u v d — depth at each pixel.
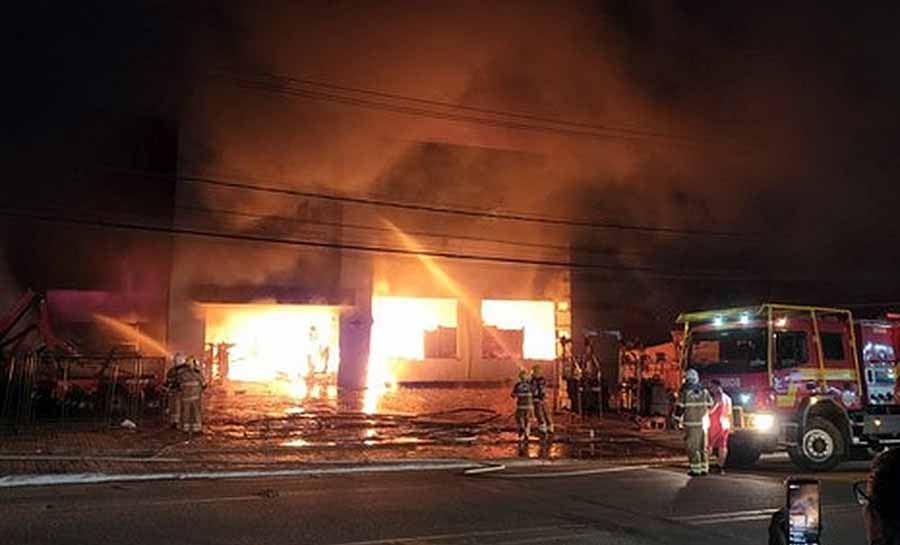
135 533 7.20
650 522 8.14
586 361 23.56
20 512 8.17
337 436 16.30
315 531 7.43
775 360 13.23
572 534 7.48
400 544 6.96
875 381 13.88
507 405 23.97
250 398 24.22
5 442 14.24
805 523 2.38
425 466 12.75
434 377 30.67
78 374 18.73
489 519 8.19
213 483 10.66
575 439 17.17
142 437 15.30
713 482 11.29
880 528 1.99
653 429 19.31
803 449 12.92
